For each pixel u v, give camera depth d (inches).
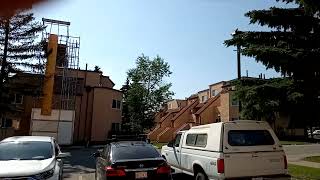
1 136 1221.1
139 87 2102.6
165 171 331.3
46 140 390.0
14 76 1176.8
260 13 488.4
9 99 1138.0
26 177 301.1
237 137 358.0
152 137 2073.1
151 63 2181.3
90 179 506.0
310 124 474.6
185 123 1999.3
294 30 492.1
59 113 1346.0
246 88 484.1
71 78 1469.0
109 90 1596.9
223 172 343.6
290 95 452.1
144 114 2080.5
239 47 520.4
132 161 324.2
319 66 447.5
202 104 2011.6
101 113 1550.2
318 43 467.8
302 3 447.2
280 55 444.8
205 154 380.5
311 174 508.4
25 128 1392.7
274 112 483.2
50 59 1322.6
